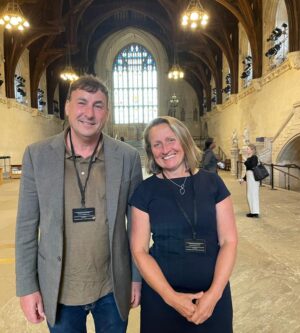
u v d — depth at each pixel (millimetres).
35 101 23359
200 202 1551
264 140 14117
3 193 11430
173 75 22438
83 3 20578
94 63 30391
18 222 1543
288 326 2635
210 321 1518
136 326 2730
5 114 18219
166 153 1600
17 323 2775
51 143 1562
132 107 35719
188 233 1538
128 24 29484
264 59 15766
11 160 18984
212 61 24703
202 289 1513
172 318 1552
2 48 17922
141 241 1590
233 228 1578
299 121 11250
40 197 1509
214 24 20266
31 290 1553
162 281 1469
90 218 1540
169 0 22125
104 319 1631
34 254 1577
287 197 9406
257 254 4387
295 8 11766
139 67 35469
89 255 1545
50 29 18719
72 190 1547
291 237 5211
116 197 1542
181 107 33844
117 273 1577
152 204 1597
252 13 15875
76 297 1553
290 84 12562
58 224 1491
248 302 3055
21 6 17438
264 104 15570
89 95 1489
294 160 13289
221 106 24547
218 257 1515
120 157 1601
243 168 15266
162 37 29672
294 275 3664
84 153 1591
